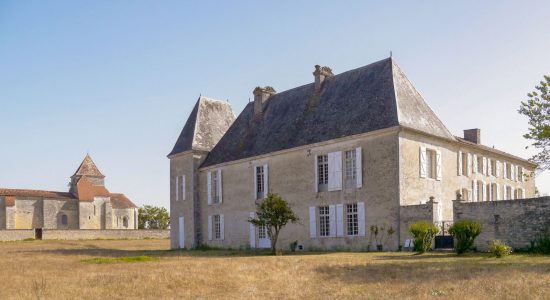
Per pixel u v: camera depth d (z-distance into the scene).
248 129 35.91
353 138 26.86
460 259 18.09
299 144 29.72
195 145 37.75
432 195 27.17
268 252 28.03
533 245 20.53
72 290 12.27
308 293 11.15
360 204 26.34
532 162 21.05
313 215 28.70
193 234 36.88
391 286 11.68
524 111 20.62
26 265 20.17
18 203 69.62
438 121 29.28
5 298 11.23
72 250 34.50
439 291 10.74
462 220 21.11
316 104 31.45
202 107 40.19
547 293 10.05
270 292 11.50
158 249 37.16
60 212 73.25
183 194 38.38
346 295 10.66
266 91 36.22
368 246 25.80
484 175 34.34
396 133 25.25
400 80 28.27
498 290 10.53
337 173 27.56
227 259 21.91
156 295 11.42
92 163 82.12
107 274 15.76
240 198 33.78
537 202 20.59
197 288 12.41
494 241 20.19
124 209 82.38
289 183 30.30
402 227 24.44
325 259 19.91
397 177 24.92
